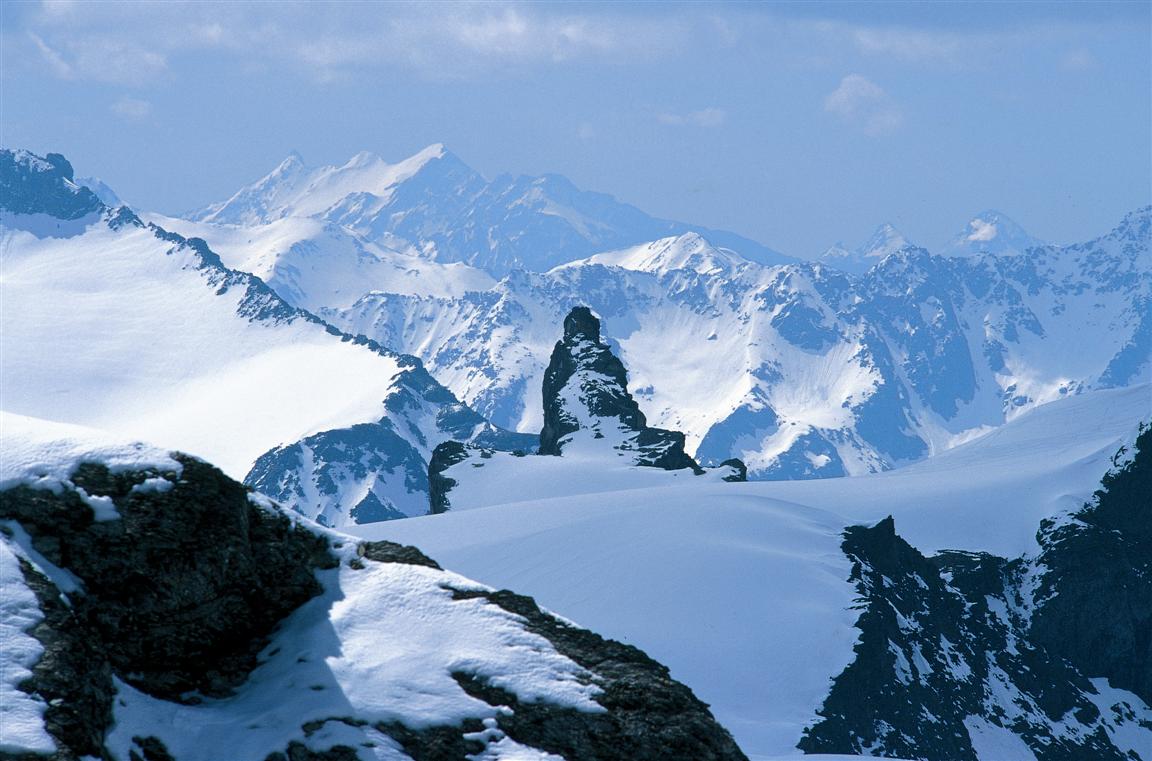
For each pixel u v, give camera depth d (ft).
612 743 175.73
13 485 182.80
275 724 173.06
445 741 172.04
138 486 187.32
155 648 180.14
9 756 142.51
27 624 161.68
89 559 179.93
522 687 180.45
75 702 154.20
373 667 182.09
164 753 167.02
